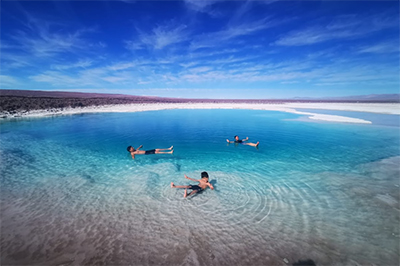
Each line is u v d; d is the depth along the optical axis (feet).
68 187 18.01
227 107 121.49
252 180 19.62
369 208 14.57
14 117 61.93
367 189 17.46
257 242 11.35
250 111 98.43
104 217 13.64
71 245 11.09
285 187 18.10
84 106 95.91
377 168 22.47
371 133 42.24
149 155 27.91
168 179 19.84
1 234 11.86
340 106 122.01
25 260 10.08
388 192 16.87
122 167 23.18
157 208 14.74
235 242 11.35
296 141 35.88
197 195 16.63
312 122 58.13
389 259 10.09
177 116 74.43
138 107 106.42
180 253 10.57
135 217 13.65
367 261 9.99
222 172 21.68
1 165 23.38
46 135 39.75
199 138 38.37
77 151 29.55
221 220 13.33
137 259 10.17
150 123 56.39
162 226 12.70
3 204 15.08
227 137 39.11
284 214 14.01
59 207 14.79
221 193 17.03
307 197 16.31
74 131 43.91
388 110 89.66
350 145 32.89
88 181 19.31
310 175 20.76
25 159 25.70
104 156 27.37
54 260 10.10
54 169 22.40
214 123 57.21
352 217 13.57
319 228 12.49
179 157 26.99
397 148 30.89
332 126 51.19
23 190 17.37
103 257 10.30
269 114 83.20
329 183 18.76
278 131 45.37
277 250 10.77
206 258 10.25
